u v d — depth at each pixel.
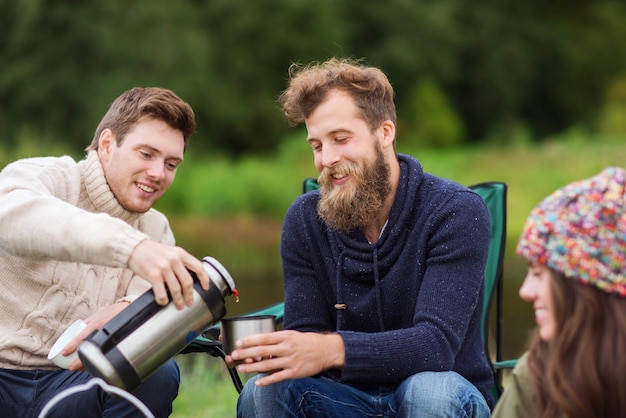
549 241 2.10
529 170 20.62
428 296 2.88
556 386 2.12
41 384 2.97
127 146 3.10
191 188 20.39
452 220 2.94
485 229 2.96
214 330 3.20
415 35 29.89
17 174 2.99
